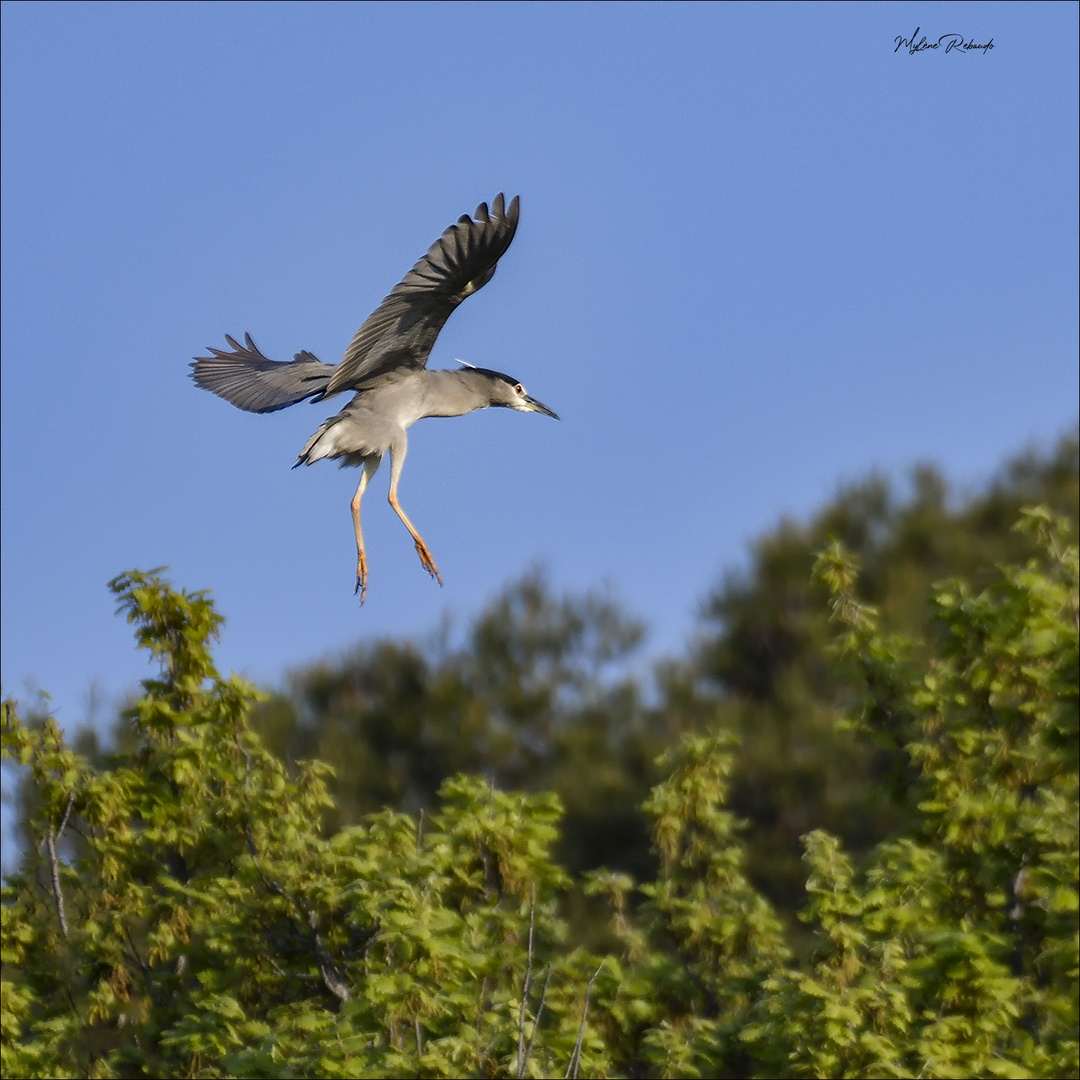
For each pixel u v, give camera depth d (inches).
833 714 908.6
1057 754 454.3
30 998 474.3
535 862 470.6
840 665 521.0
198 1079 456.1
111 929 500.4
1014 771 481.1
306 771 519.5
